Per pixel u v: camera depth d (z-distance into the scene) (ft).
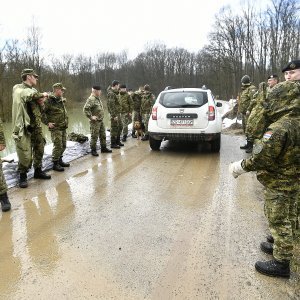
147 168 22.07
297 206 10.34
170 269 10.11
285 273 9.53
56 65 141.38
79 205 15.37
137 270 10.08
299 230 10.98
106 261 10.59
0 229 12.94
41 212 14.57
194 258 10.71
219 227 12.96
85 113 25.52
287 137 8.64
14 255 11.03
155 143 27.94
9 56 102.42
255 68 141.69
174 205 15.33
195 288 9.20
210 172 21.01
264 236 12.17
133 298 8.83
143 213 14.40
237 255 10.87
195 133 25.61
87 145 27.37
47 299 8.86
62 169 21.38
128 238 12.10
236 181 19.01
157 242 11.78
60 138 21.15
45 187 18.01
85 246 11.55
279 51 121.70
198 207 15.06
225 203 15.53
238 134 38.37
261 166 9.07
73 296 8.96
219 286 9.27
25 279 9.74
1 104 89.86
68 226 13.15
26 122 17.26
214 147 27.12
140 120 35.83
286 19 119.03
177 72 253.85
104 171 21.27
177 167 22.34
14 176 18.56
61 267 10.31
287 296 8.82
